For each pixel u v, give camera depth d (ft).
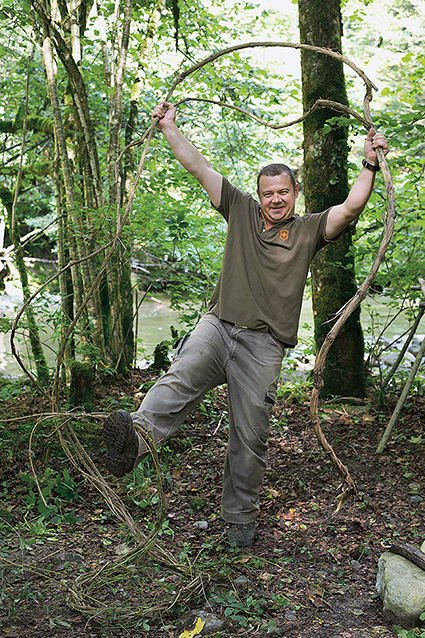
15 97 22.13
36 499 10.43
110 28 21.52
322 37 16.94
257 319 9.15
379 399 16.57
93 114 22.39
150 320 43.34
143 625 7.30
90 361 16.33
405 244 18.01
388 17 51.85
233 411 9.30
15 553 8.95
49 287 51.19
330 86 16.97
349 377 17.31
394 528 10.09
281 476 12.24
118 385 17.22
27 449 12.41
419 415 15.60
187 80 22.63
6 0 18.20
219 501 11.07
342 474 8.07
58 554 8.94
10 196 18.94
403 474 12.27
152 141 20.47
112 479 11.64
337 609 7.86
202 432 14.40
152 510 10.71
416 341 29.58
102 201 17.24
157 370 19.29
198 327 9.37
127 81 21.81
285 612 7.70
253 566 8.77
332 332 7.55
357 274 17.06
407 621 7.36
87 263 16.63
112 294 17.47
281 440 14.30
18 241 16.98
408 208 18.52
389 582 7.70
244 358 9.23
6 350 31.35
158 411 8.50
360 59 52.29
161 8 20.03
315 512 10.73
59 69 20.72
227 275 9.34
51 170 21.27
